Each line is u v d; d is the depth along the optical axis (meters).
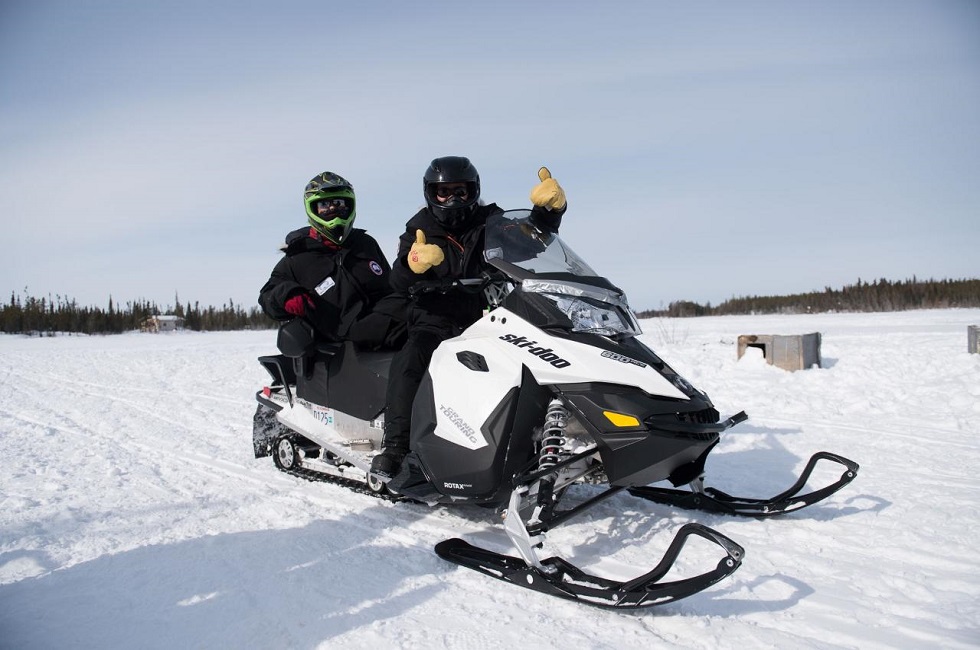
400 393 3.89
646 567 3.13
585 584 2.82
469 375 3.51
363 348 4.63
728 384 7.69
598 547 3.38
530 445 3.36
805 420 6.03
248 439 6.10
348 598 2.85
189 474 4.89
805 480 3.61
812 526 3.54
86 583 3.00
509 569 3.01
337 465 4.74
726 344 11.21
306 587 2.95
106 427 6.66
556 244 3.74
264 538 3.56
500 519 3.84
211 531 3.67
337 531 3.67
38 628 2.61
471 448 3.40
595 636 2.52
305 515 3.93
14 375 10.94
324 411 4.66
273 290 4.61
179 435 6.27
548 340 3.31
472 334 3.64
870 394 6.88
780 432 5.61
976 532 3.37
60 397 8.59
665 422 2.99
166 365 12.15
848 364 8.39
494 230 3.69
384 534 3.62
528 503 3.16
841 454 4.91
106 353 14.87
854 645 2.38
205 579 3.04
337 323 4.74
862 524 3.54
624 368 3.12
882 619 2.56
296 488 4.51
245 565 3.20
